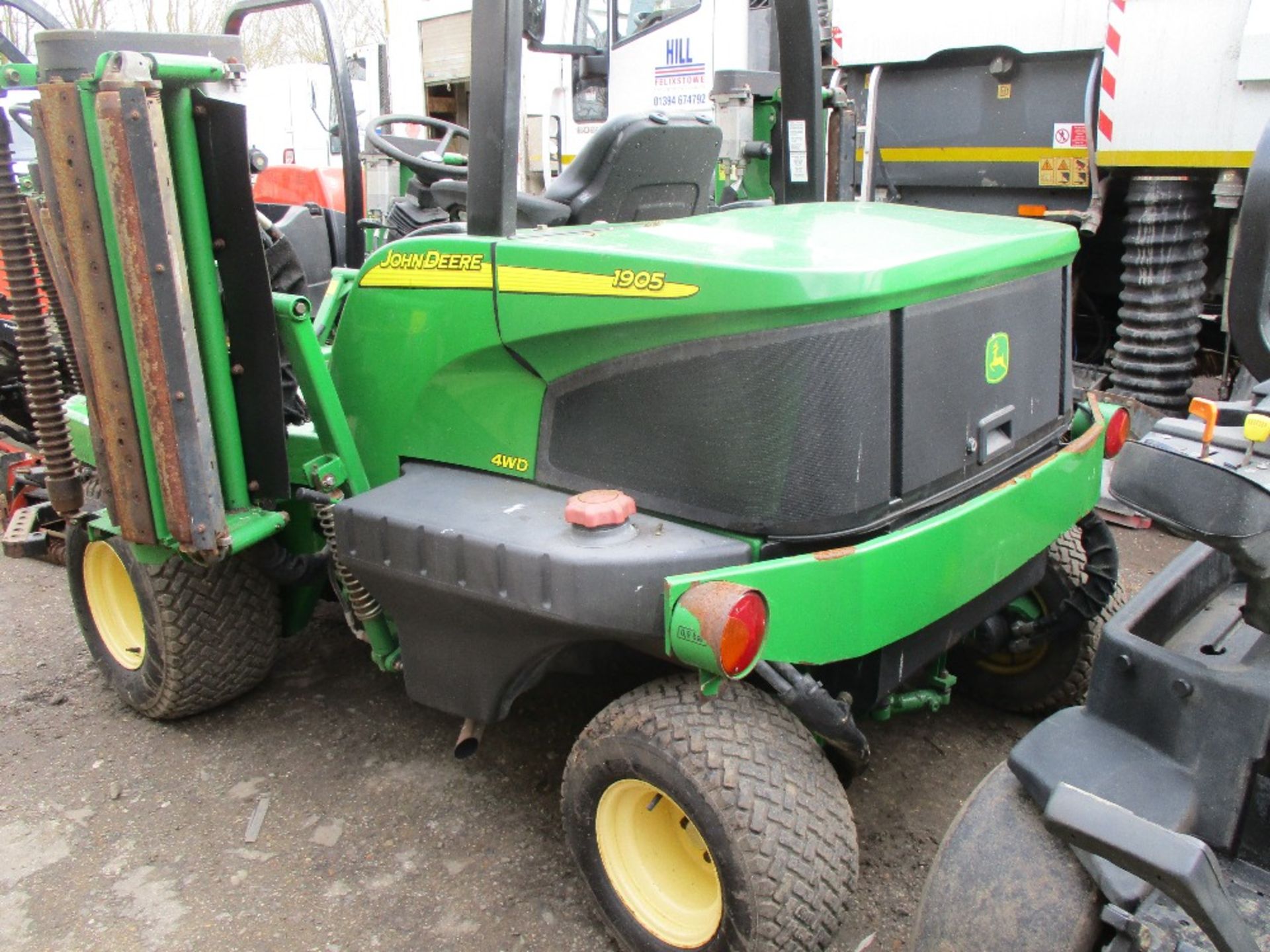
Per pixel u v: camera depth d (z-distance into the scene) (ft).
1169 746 5.17
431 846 8.59
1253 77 14.55
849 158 12.79
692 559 6.65
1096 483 8.81
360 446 8.90
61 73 7.13
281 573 9.16
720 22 22.30
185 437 7.51
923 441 7.09
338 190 16.03
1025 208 18.01
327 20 11.17
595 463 7.50
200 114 7.25
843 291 6.40
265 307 7.66
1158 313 16.28
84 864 8.47
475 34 7.41
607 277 7.02
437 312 8.00
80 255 7.29
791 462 6.68
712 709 6.82
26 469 14.30
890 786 9.28
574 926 7.74
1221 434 5.21
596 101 24.99
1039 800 5.29
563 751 9.73
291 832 8.80
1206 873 4.30
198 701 9.98
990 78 17.54
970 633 9.50
